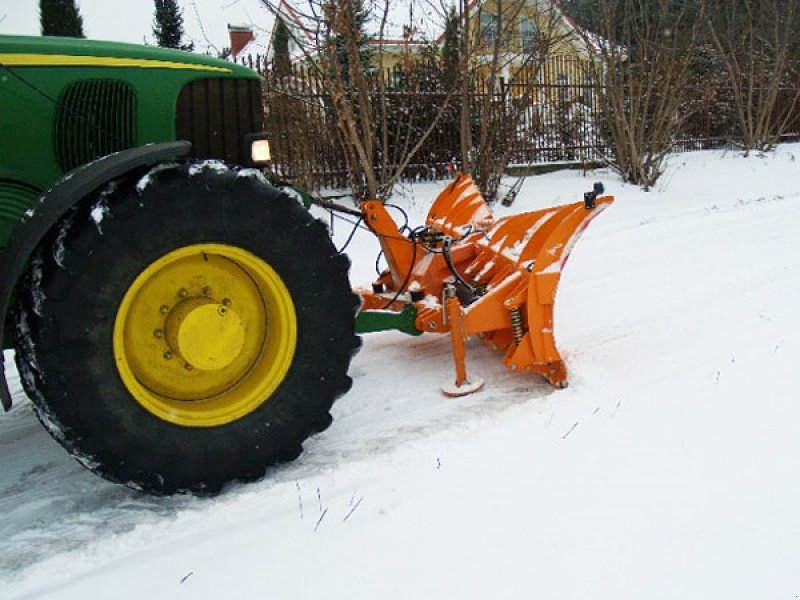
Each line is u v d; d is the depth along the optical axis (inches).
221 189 106.2
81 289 97.4
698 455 113.0
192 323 109.0
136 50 119.2
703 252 248.2
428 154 434.0
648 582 85.4
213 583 89.7
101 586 90.1
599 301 200.5
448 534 96.6
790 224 283.7
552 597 83.9
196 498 109.0
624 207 360.5
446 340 179.2
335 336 117.0
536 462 113.7
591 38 457.7
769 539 91.9
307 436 116.0
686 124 608.7
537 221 149.9
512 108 408.8
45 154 114.0
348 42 319.3
